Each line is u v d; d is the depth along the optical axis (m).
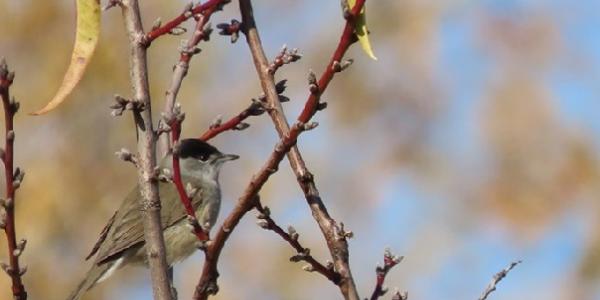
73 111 14.54
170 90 5.41
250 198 5.05
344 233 5.34
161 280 5.02
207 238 5.19
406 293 5.07
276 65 5.68
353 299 5.18
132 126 14.64
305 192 5.49
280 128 5.56
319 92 4.83
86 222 14.16
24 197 14.20
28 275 13.78
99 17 5.53
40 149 14.38
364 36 5.00
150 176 5.07
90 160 14.48
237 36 5.75
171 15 14.67
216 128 5.67
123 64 14.77
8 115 4.87
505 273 5.49
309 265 5.43
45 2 14.94
